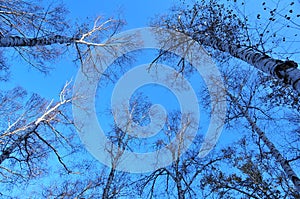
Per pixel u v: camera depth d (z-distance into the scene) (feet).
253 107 24.48
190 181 28.02
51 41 25.23
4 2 24.63
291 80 11.28
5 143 27.50
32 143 29.55
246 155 26.45
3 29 24.85
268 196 22.70
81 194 31.19
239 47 17.19
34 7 25.79
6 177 28.91
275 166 24.58
